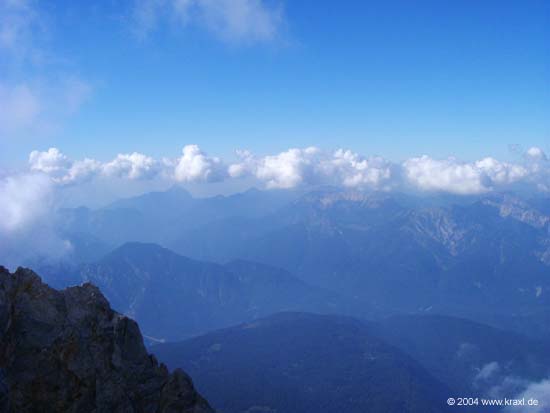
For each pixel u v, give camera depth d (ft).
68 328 186.19
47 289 195.00
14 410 159.94
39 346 176.65
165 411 196.24
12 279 192.03
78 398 173.99
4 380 160.04
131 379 197.16
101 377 184.14
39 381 169.99
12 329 176.24
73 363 179.73
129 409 185.37
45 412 166.30
